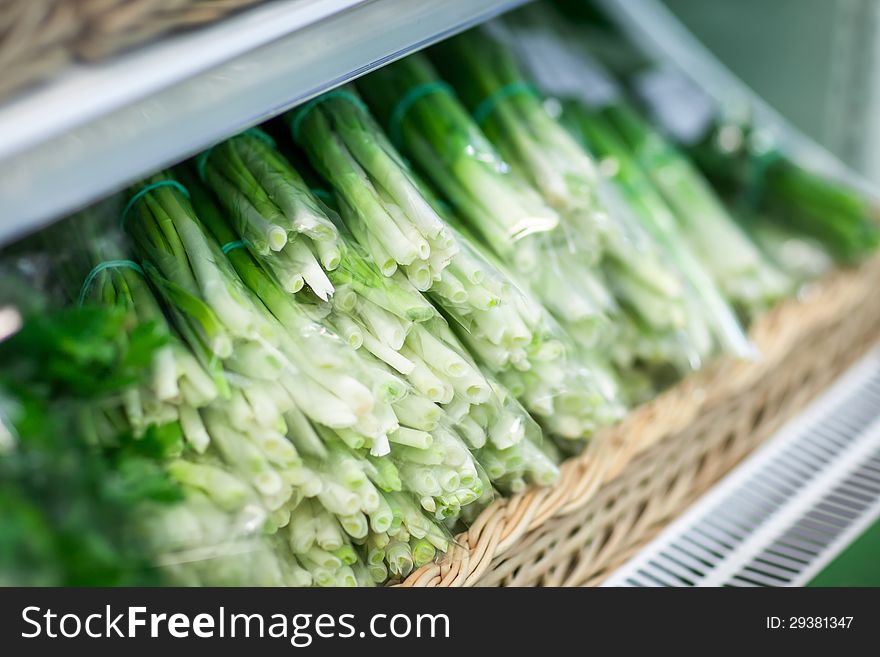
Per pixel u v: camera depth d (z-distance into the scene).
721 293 1.39
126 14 0.67
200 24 0.71
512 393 1.04
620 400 1.17
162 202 0.95
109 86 0.65
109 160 0.64
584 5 1.66
